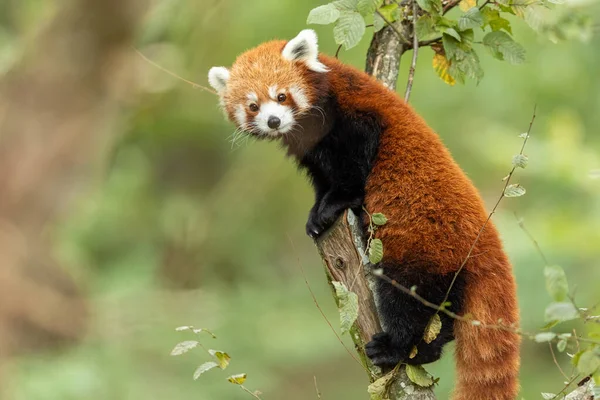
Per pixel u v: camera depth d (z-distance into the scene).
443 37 7.80
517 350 7.29
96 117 11.75
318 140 8.58
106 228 17.62
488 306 7.31
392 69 8.44
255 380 14.12
